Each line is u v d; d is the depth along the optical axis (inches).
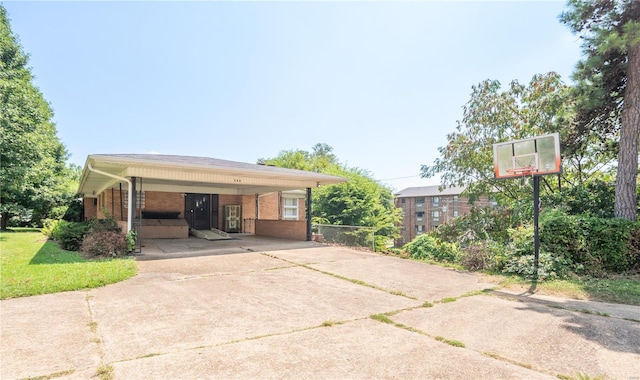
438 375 109.1
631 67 318.3
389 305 196.1
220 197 676.7
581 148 415.5
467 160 492.4
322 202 863.1
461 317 174.1
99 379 104.8
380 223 902.4
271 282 251.4
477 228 414.3
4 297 198.8
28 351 125.3
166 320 163.3
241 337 142.3
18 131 585.9
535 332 151.5
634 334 148.9
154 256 358.6
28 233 722.2
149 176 366.3
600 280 262.5
